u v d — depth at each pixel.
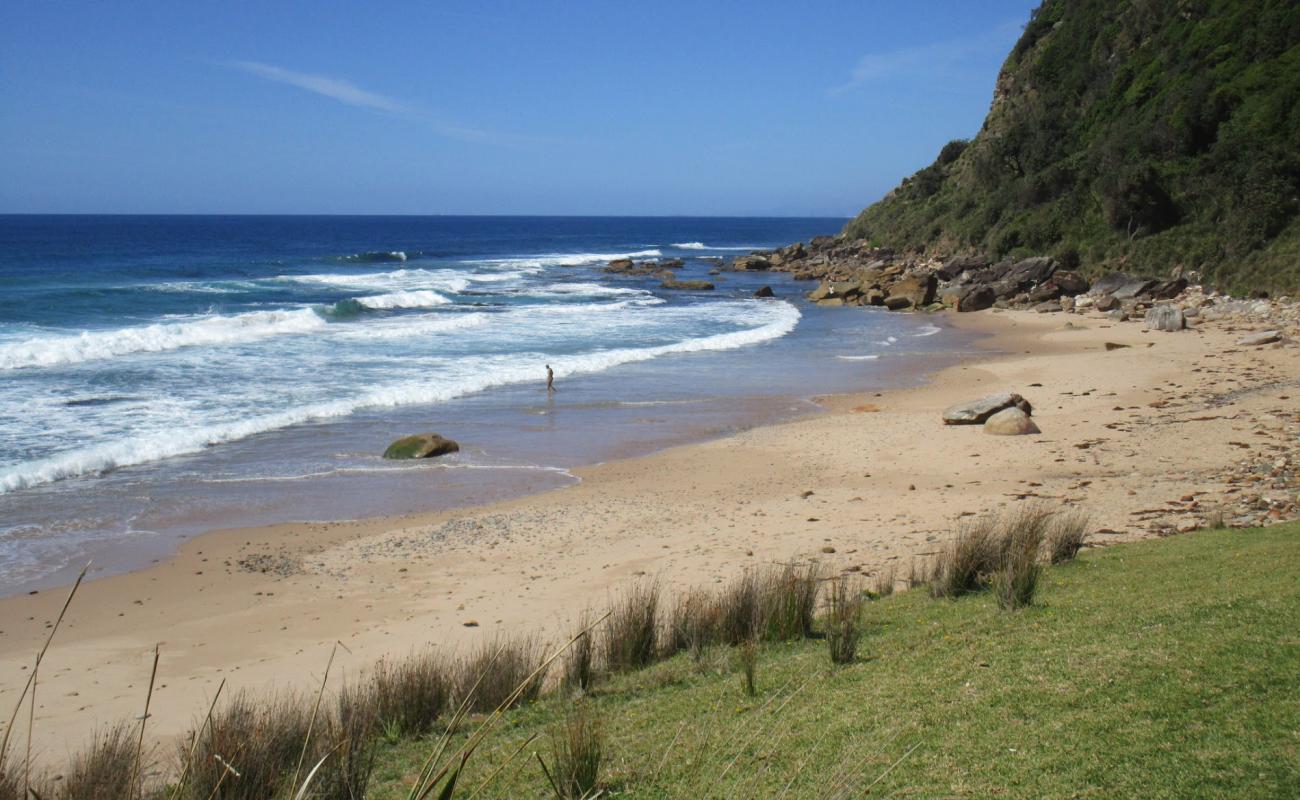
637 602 9.80
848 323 46.03
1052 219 58.56
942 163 90.12
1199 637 7.12
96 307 43.00
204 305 45.78
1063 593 9.52
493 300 55.44
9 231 151.25
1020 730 5.93
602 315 48.00
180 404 24.53
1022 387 26.67
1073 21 75.12
